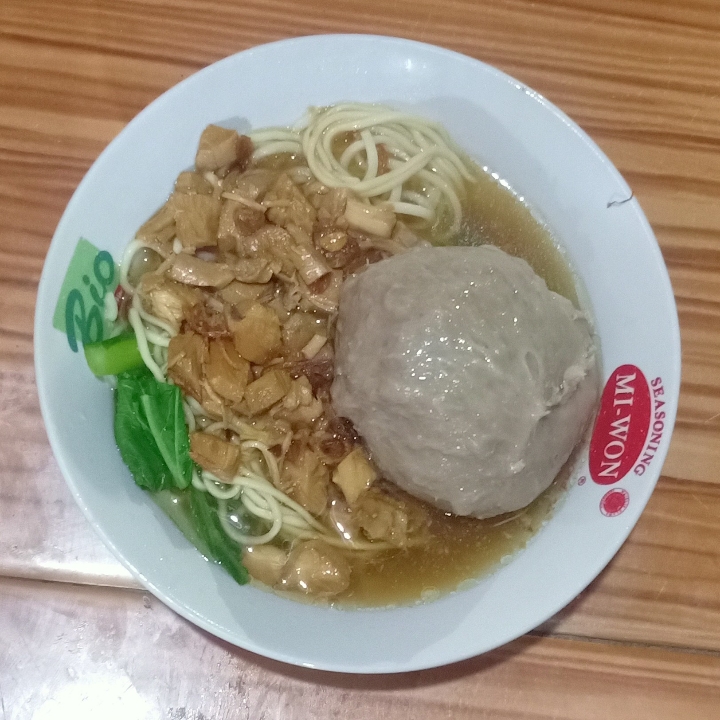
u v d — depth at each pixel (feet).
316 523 0.79
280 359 0.78
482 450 0.69
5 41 0.86
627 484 0.70
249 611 0.68
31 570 0.77
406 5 0.89
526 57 0.89
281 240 0.79
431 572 0.77
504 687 0.78
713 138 0.89
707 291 0.86
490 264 0.73
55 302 0.69
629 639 0.80
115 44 0.87
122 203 0.75
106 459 0.70
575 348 0.74
